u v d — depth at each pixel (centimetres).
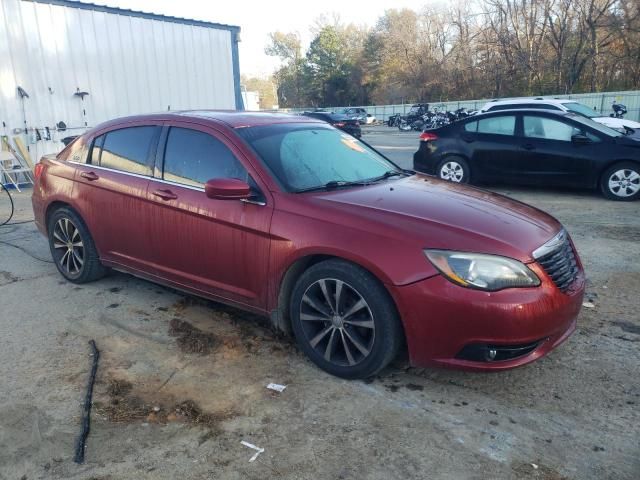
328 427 286
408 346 304
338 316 324
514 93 4619
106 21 1142
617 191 836
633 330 394
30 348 375
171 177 404
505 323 285
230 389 322
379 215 321
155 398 313
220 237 368
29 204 904
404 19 5959
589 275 506
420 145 1016
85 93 1121
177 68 1280
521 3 4500
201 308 440
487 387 324
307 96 7738
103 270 490
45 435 281
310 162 391
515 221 335
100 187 446
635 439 275
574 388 321
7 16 1000
